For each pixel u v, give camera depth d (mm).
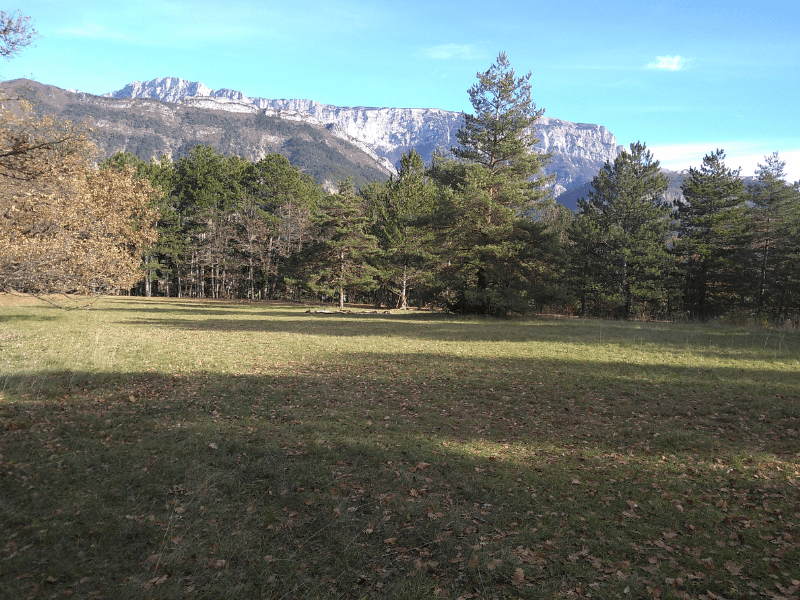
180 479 6043
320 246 48938
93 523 4949
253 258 62312
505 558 4422
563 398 10383
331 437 7691
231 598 3955
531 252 31812
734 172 44094
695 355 15828
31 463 6270
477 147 36188
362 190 59875
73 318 28438
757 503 5391
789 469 6285
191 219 62125
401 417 9039
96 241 20828
